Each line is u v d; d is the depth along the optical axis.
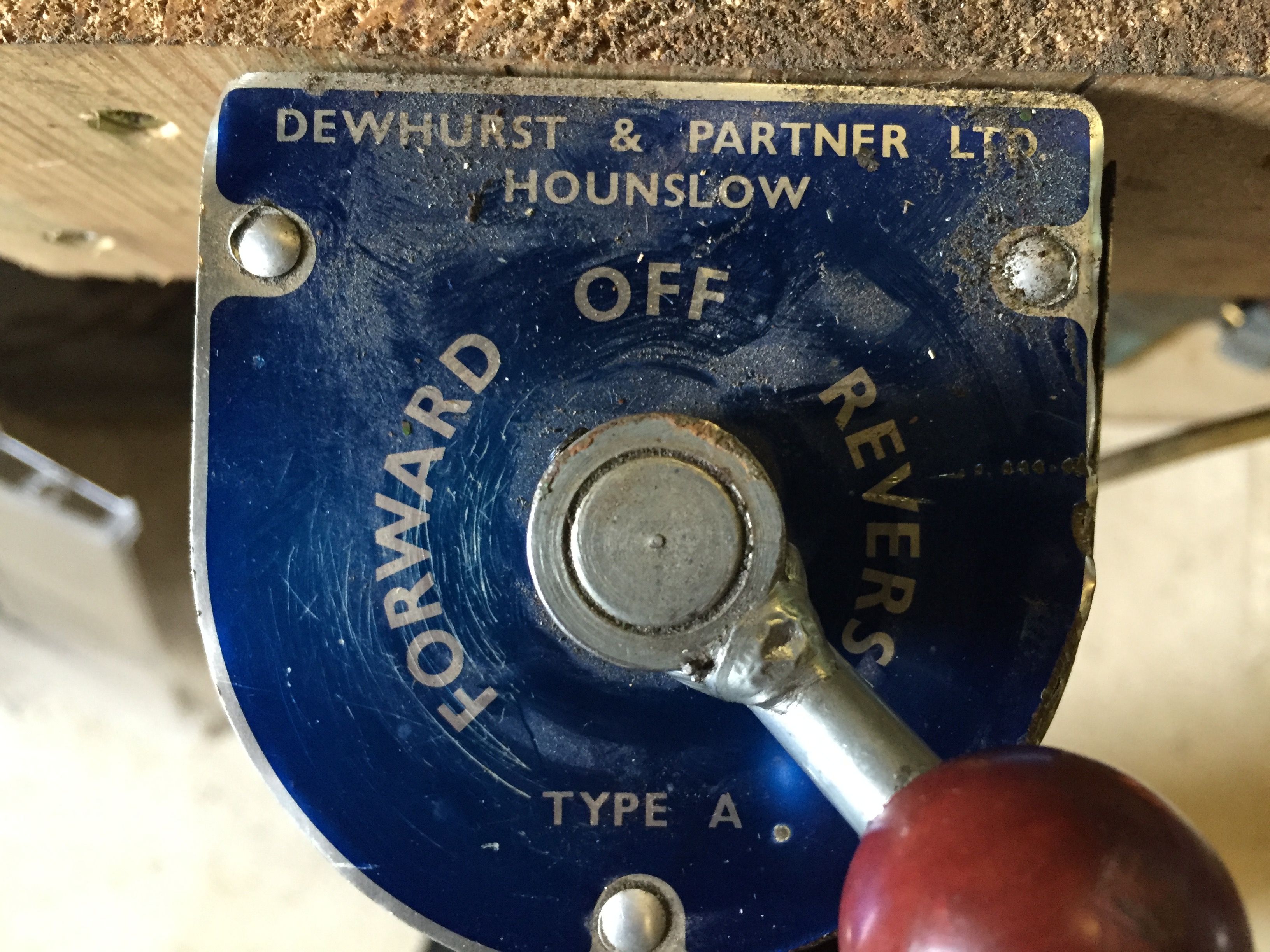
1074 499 0.45
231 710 0.46
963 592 0.45
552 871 0.46
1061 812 0.32
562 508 0.39
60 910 1.04
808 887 0.46
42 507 0.91
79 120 0.51
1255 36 0.42
